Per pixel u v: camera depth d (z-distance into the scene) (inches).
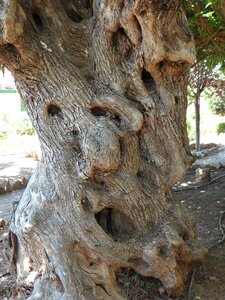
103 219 161.6
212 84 441.4
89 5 158.9
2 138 536.7
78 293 139.3
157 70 145.6
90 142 139.9
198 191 298.8
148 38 135.5
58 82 142.1
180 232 159.5
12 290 158.2
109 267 144.7
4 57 136.3
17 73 141.7
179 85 153.3
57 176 148.3
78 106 143.8
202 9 219.1
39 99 145.7
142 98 150.6
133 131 146.9
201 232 220.8
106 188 151.0
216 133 566.9
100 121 144.0
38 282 145.6
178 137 156.8
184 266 159.0
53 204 146.9
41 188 151.2
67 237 144.8
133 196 152.6
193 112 595.2
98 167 140.9
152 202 156.5
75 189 146.3
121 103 144.6
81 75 145.6
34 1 141.9
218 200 274.7
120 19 137.6
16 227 152.3
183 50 140.1
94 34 147.3
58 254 142.7
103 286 143.6
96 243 144.2
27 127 574.6
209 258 183.6
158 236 151.5
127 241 151.6
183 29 142.7
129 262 149.6
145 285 153.6
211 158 401.4
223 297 153.1
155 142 156.3
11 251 163.8
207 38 237.6
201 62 302.5
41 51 138.0
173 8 133.0
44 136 149.9
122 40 146.6
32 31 137.5
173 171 157.6
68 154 147.9
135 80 148.6
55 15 145.7
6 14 122.0
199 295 154.5
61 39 146.1
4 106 663.1
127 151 150.5
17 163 421.1
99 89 147.4
